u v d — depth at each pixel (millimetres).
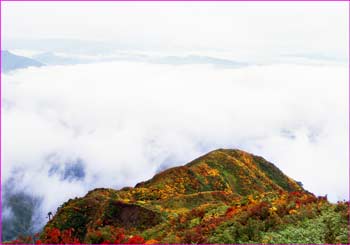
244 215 29656
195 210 42406
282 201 34094
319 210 29188
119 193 87750
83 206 74375
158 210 64938
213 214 38469
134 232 42969
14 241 45062
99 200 75812
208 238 27359
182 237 29625
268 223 27172
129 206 67625
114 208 68312
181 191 100500
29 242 45812
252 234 26078
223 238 26219
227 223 29219
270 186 124375
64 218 71438
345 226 24594
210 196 76750
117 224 64562
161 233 37781
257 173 128375
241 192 115250
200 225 32312
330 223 25375
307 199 32781
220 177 115688
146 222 61031
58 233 49156
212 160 124812
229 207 39969
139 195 90000
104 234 38812
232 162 126125
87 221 70812
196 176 109312
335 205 29469
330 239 23562
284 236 24906
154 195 91062
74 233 68250
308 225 26312
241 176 120875
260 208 30203
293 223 27266
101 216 67438
